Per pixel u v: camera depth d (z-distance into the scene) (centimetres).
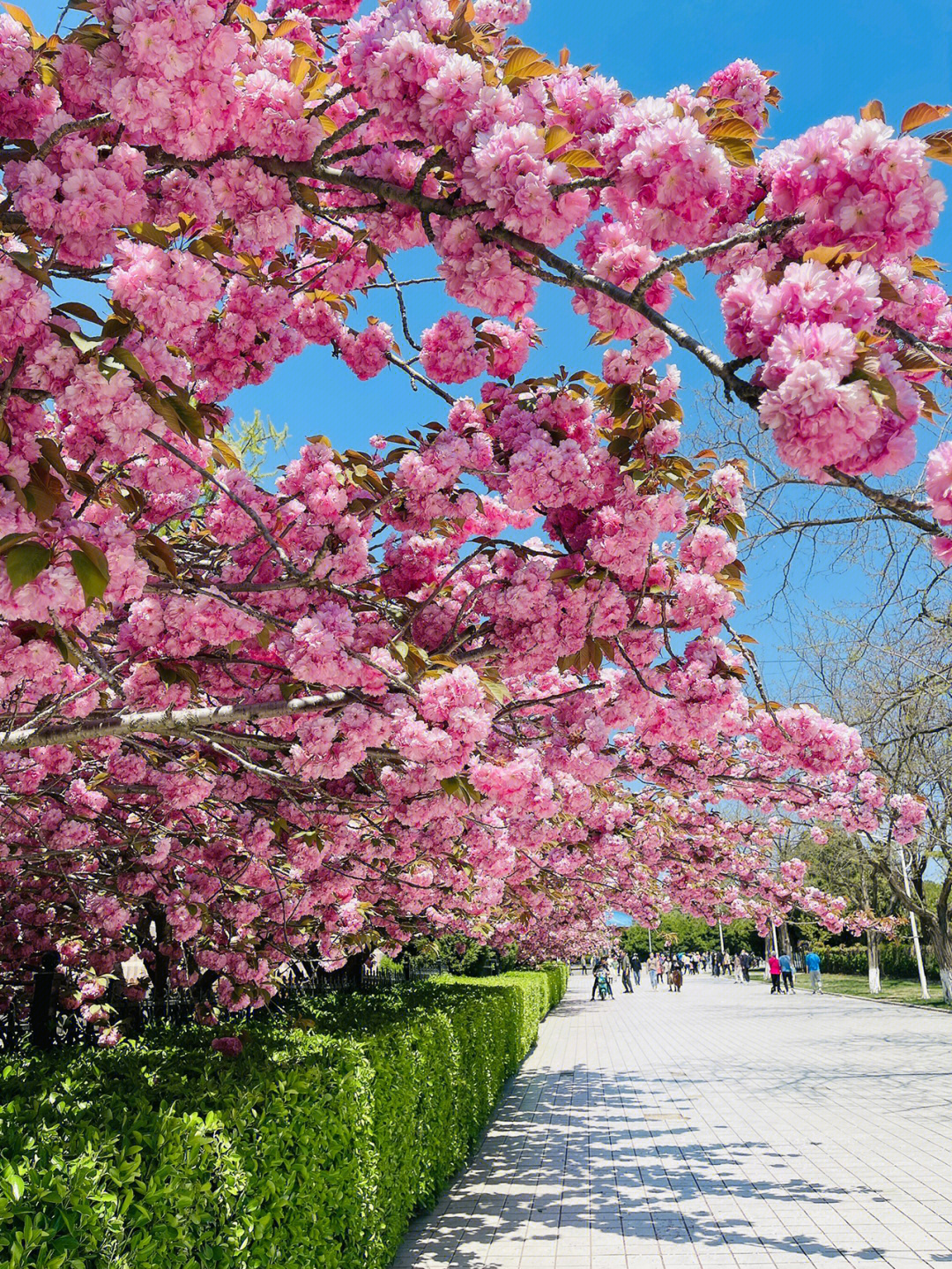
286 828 530
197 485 392
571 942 2998
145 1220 263
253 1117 371
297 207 288
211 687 410
